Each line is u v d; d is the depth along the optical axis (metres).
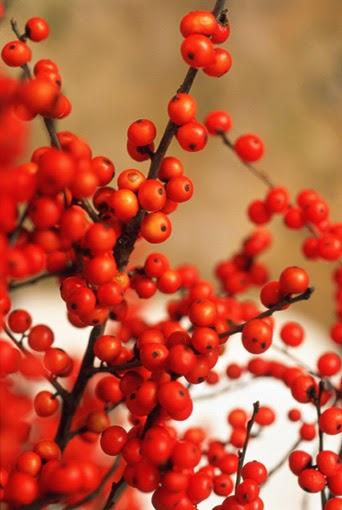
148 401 0.32
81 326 0.34
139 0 0.99
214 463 0.37
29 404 0.31
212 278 0.95
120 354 0.34
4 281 0.30
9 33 0.83
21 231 0.30
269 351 0.66
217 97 0.99
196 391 0.56
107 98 0.96
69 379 0.42
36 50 0.93
